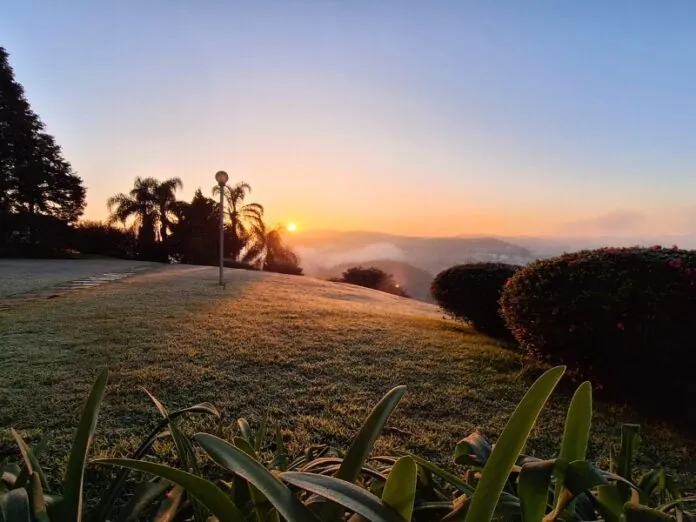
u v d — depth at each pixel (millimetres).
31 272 12641
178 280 10398
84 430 692
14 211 21453
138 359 3734
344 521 650
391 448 2381
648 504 730
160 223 21750
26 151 21734
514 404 3146
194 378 3318
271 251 21188
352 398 3100
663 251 3463
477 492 519
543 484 591
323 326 5301
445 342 4883
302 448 2318
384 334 5055
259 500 619
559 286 3625
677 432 2871
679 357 3119
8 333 4609
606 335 3334
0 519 542
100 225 23141
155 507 863
